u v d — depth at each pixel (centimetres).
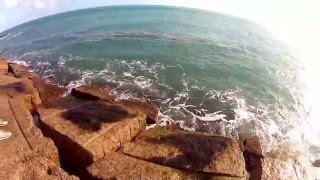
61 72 2012
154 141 1210
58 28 3547
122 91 1698
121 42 2584
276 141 1365
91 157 1087
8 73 2053
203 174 1036
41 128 1282
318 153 1323
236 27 3192
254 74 1947
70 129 1205
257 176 1123
